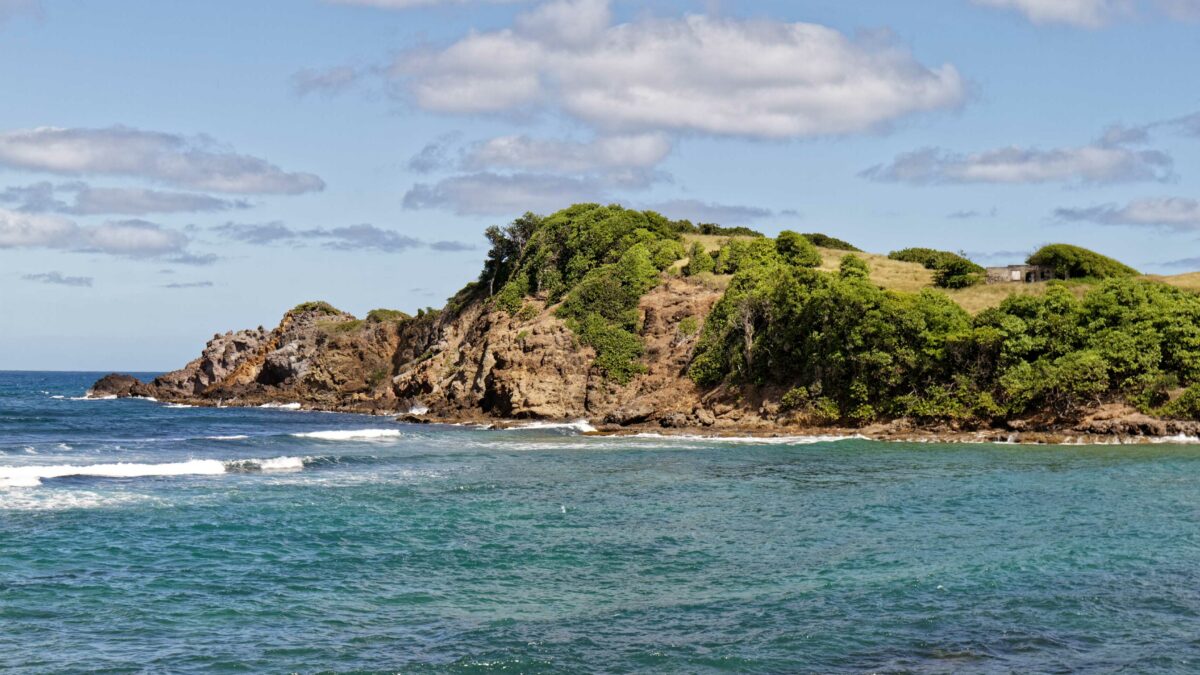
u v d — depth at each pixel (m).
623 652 26.44
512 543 39.38
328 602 30.88
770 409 93.38
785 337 95.50
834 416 89.50
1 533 37.97
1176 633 27.98
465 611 30.19
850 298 90.06
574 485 54.94
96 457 63.00
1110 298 88.75
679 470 62.22
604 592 32.47
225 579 33.09
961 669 25.14
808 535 41.31
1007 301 91.38
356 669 24.97
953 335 88.12
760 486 55.09
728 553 38.00
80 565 34.00
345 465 62.41
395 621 29.09
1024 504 48.50
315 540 38.94
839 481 57.12
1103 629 28.33
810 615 29.73
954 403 86.44
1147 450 72.00
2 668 24.39
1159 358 83.69
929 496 51.25
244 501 46.53
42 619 28.31
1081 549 38.09
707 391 100.75
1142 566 35.41
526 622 29.11
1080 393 83.19
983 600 31.22
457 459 67.50
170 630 27.77
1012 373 85.88
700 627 28.62
